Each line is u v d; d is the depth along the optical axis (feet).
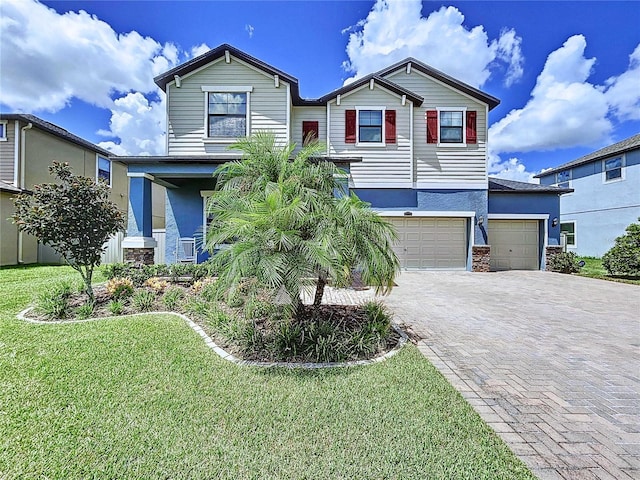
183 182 39.70
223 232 15.03
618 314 21.80
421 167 43.73
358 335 14.78
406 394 10.69
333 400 10.25
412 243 43.98
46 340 14.90
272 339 14.53
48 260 50.14
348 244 15.03
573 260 43.24
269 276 12.89
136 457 7.69
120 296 22.11
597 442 8.50
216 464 7.50
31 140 49.73
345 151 43.27
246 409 9.67
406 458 7.74
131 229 32.32
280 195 14.99
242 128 39.32
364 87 43.27
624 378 12.21
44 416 9.16
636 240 38.91
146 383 11.16
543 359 13.97
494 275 40.37
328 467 7.43
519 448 8.18
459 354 14.46
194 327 17.13
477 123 44.24
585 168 65.51
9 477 7.07
